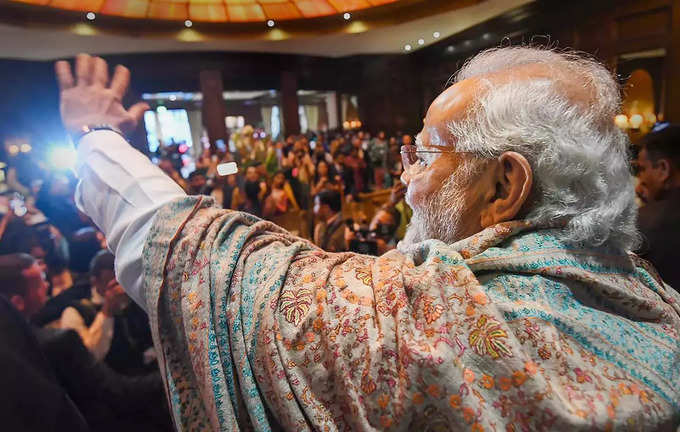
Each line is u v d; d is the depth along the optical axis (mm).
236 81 9680
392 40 8414
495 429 350
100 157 557
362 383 383
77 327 1213
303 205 3586
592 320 417
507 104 474
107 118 608
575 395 357
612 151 485
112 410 1021
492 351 373
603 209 458
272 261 459
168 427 1077
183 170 5168
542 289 429
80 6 6395
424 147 534
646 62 4586
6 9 6039
